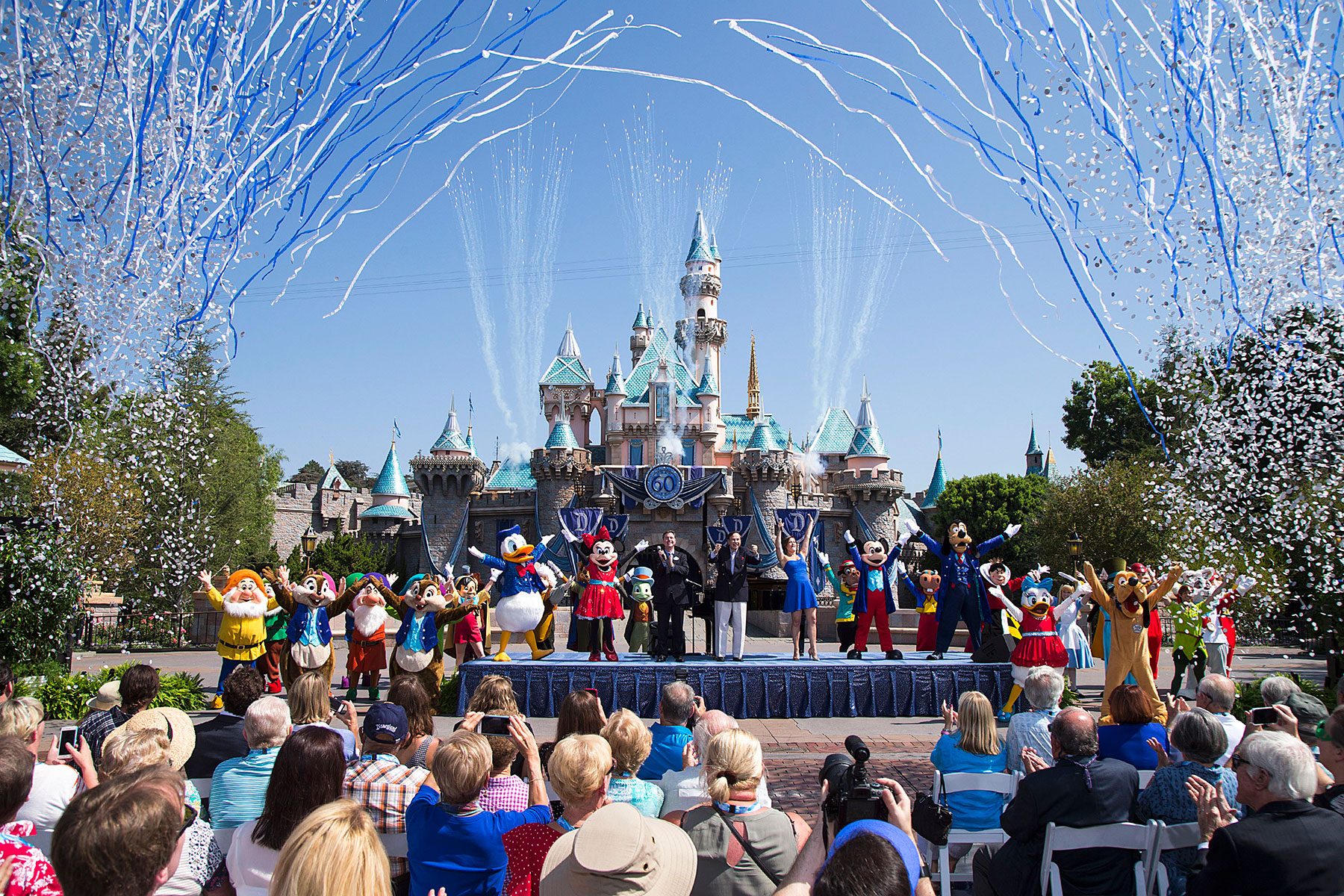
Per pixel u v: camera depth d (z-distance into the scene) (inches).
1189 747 235.3
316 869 117.4
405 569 3378.4
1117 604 545.6
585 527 725.3
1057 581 1678.2
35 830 223.8
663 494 2596.0
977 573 692.1
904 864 127.7
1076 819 226.4
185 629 1480.1
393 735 223.9
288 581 661.3
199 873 201.9
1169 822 233.9
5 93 259.3
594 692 281.4
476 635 689.6
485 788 218.8
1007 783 265.9
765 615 1615.4
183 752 248.1
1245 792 186.7
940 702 639.8
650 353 3597.4
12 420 1010.7
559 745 205.8
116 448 1029.8
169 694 660.7
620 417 3454.7
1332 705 575.5
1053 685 315.3
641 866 147.5
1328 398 592.4
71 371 552.7
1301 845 175.9
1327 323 546.9
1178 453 738.8
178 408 884.0
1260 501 679.1
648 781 249.1
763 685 632.4
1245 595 712.4
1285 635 768.9
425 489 3201.3
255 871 183.9
